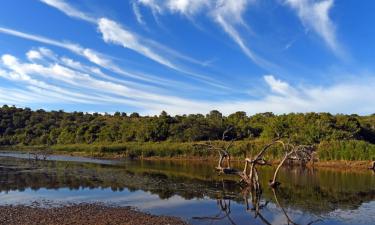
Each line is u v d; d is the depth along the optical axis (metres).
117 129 145.88
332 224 28.56
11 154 115.25
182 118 142.88
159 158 104.88
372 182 52.81
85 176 56.00
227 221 29.06
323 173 66.31
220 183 50.53
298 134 101.25
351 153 80.50
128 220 27.98
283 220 29.69
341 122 107.88
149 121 141.25
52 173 59.66
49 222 26.95
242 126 130.00
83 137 148.00
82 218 28.31
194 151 103.25
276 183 48.28
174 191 42.94
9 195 38.47
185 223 27.81
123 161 92.81
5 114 185.38
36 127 173.62
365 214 31.84
